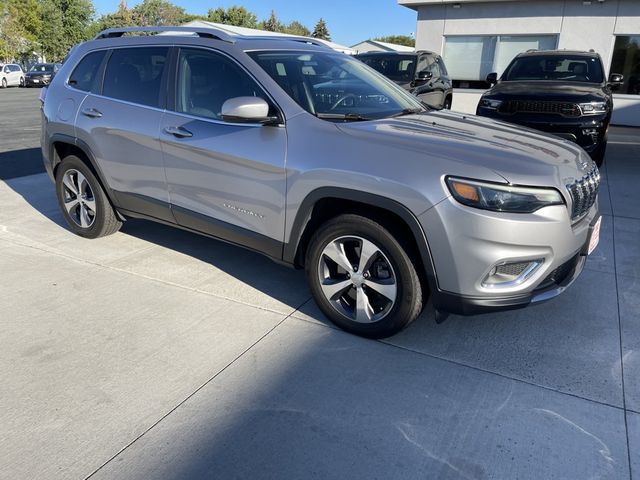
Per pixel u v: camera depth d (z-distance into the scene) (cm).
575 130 696
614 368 285
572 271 305
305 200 307
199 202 369
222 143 340
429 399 261
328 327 328
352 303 322
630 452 227
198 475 215
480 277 268
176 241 479
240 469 218
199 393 265
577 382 274
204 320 336
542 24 1358
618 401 259
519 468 219
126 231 506
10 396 262
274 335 319
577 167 296
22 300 361
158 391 267
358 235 297
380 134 297
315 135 307
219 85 354
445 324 332
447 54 1502
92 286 384
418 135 299
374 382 274
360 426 243
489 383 273
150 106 390
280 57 363
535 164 272
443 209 264
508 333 321
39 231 505
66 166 467
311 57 386
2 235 493
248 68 341
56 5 5653
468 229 261
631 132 1222
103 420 246
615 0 1270
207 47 365
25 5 4922
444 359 295
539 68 846
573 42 1338
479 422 245
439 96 1167
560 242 271
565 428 241
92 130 425
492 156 273
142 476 214
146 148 388
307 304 359
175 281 394
